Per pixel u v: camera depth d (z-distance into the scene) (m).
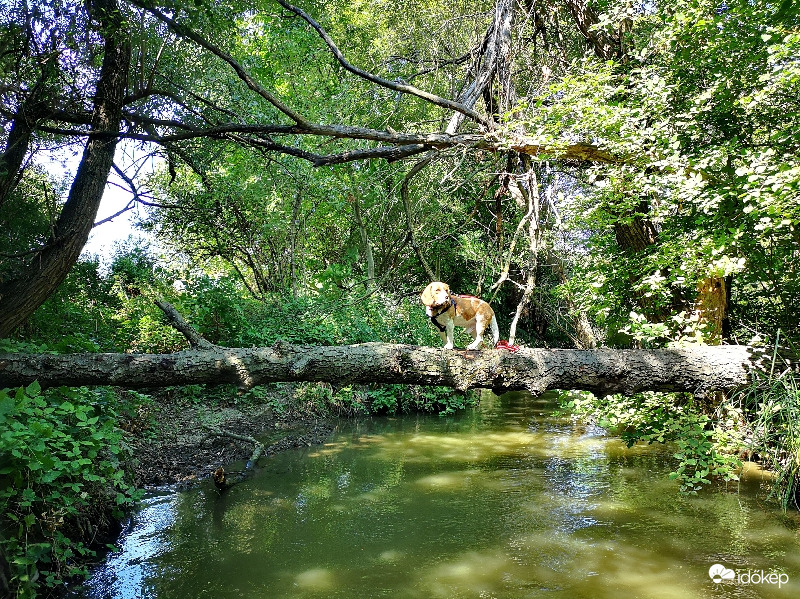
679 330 6.95
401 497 6.04
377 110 12.41
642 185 5.78
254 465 7.09
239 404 9.36
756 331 7.06
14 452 3.44
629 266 7.11
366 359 4.69
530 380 4.73
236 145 8.39
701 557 4.56
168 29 5.77
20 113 5.13
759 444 5.21
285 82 11.73
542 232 9.37
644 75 6.16
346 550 4.71
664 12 6.67
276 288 14.20
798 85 5.11
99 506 4.86
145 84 6.59
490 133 6.40
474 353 4.77
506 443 8.55
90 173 5.64
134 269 12.40
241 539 4.92
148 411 8.02
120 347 9.39
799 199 4.29
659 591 4.00
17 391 3.83
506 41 7.45
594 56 8.04
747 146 5.95
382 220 13.27
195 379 4.62
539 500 5.94
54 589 3.93
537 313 17.38
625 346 8.73
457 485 6.45
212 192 9.50
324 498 5.98
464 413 11.16
